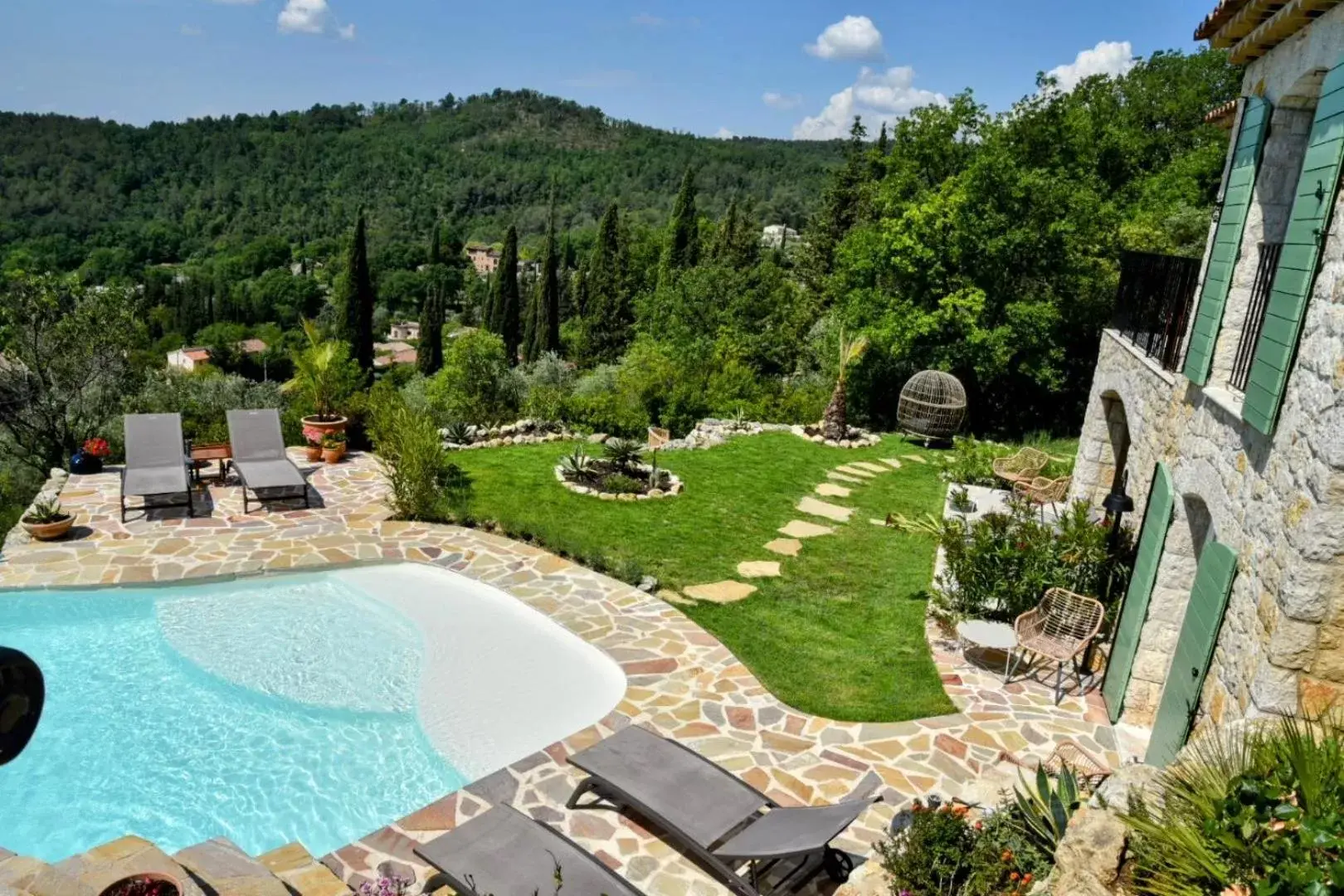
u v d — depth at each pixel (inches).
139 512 479.8
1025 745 278.7
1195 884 137.3
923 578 431.2
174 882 150.0
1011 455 659.4
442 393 1025.5
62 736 277.4
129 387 737.0
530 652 344.5
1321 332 179.2
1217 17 247.4
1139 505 342.3
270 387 839.7
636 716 291.0
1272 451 200.1
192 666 324.5
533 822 214.1
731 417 875.4
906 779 258.2
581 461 577.0
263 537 447.5
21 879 150.3
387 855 216.8
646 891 206.5
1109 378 429.4
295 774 261.7
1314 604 173.2
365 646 345.1
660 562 433.4
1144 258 383.9
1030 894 168.9
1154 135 1203.2
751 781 255.1
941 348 924.0
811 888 212.2
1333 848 124.6
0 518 598.9
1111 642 326.0
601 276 1904.5
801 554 458.6
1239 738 166.9
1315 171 191.0
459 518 475.2
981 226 887.1
